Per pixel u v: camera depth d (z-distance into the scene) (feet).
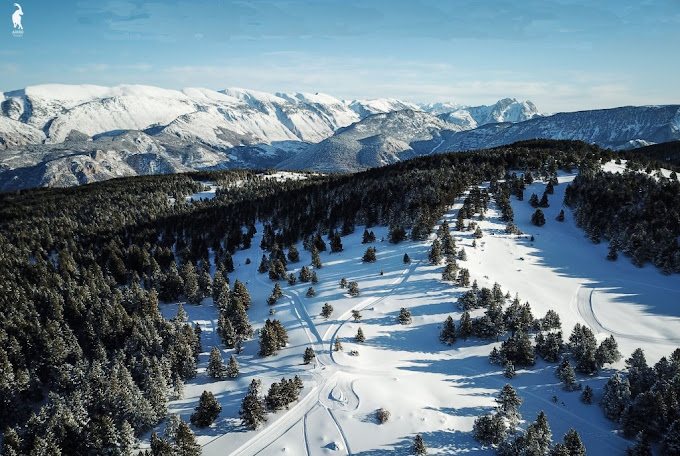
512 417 169.48
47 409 188.03
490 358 214.28
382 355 222.69
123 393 187.52
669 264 302.25
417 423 171.83
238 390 207.00
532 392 194.18
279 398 183.73
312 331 249.34
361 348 227.61
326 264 339.16
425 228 341.62
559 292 286.87
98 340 255.70
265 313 282.77
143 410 185.88
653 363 214.69
